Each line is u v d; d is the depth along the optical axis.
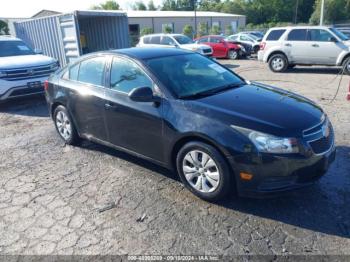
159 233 2.97
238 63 16.86
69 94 4.82
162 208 3.36
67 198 3.64
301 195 3.45
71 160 4.70
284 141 2.92
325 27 11.52
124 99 3.96
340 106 6.83
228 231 2.95
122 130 4.09
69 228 3.10
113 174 4.17
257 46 19.94
